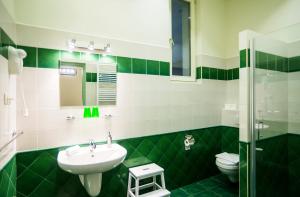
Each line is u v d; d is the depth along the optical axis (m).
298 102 2.04
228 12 2.96
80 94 1.85
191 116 2.61
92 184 1.67
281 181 2.08
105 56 1.98
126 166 2.10
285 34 2.10
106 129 1.98
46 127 1.71
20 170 1.61
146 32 2.24
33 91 1.66
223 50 2.96
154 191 1.98
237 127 2.71
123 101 2.08
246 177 1.99
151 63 2.27
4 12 1.31
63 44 1.78
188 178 2.61
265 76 1.99
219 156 2.58
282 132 2.10
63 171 1.78
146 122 2.24
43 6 1.70
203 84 2.73
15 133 1.47
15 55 1.39
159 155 2.34
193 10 2.81
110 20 2.01
